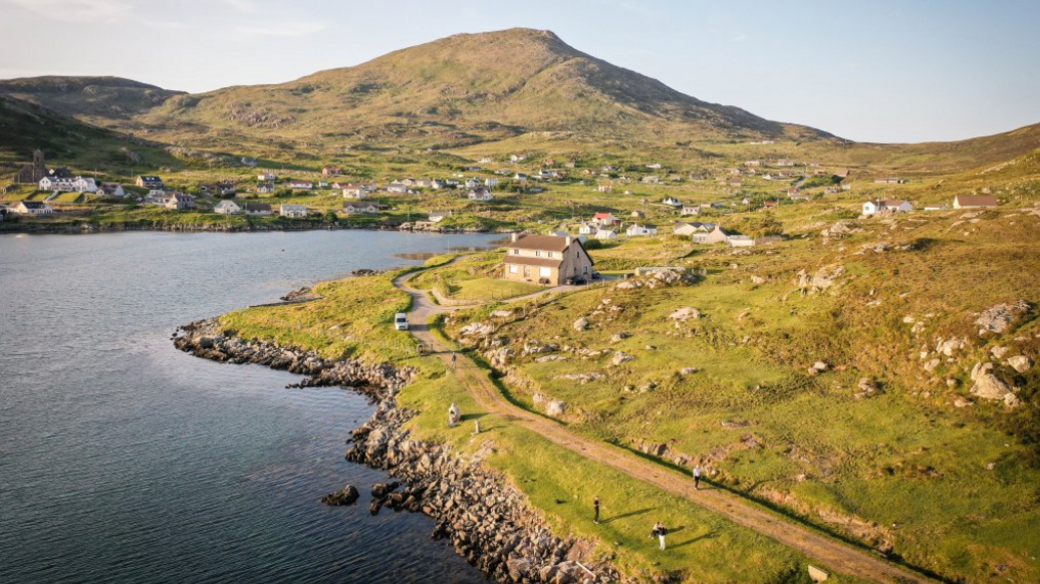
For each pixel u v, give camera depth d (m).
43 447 65.50
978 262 76.69
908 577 39.84
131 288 144.00
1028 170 196.88
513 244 130.25
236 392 82.00
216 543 49.88
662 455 56.28
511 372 78.25
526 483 53.78
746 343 75.31
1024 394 52.91
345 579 45.97
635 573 42.59
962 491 45.97
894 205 182.38
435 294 123.62
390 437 66.12
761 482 50.38
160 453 64.62
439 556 48.59
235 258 189.12
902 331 66.81
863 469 50.00
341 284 140.12
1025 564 39.34
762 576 40.84
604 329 88.38
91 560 47.47
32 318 116.25
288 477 60.09
